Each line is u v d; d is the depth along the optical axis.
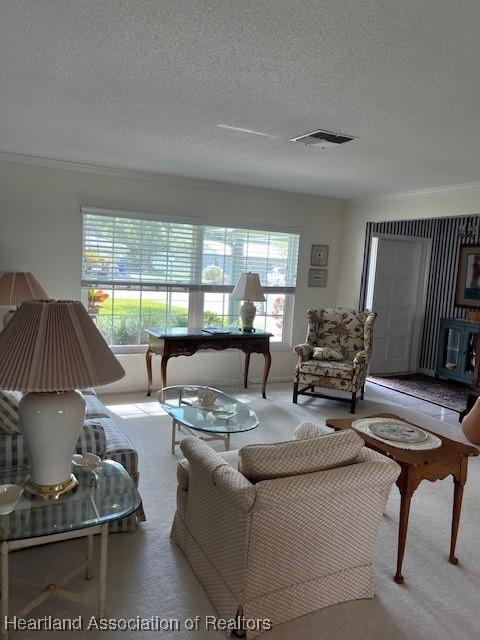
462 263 6.38
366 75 2.19
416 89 2.32
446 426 4.54
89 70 2.31
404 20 1.70
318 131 3.11
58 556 2.28
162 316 5.22
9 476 2.03
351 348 5.31
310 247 6.00
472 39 1.80
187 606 2.00
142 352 5.12
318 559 1.96
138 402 4.72
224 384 5.62
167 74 2.31
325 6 1.63
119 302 4.99
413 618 2.00
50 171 4.49
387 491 2.03
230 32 1.86
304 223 5.91
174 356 4.64
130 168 4.68
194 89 2.50
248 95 2.54
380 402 5.27
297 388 5.04
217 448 3.67
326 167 4.18
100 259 4.84
